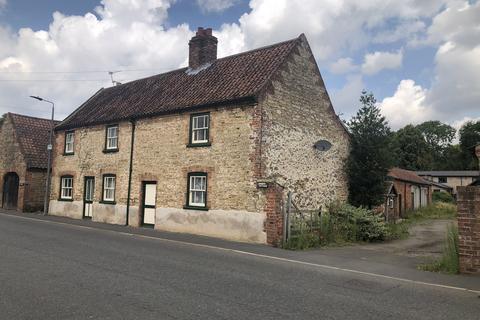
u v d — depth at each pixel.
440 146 86.25
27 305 6.18
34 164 26.86
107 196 21.00
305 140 17.33
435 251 14.15
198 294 7.11
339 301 7.13
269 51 17.97
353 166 19.61
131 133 19.81
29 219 20.55
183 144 17.41
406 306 7.02
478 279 9.35
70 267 8.90
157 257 10.62
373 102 19.97
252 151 15.15
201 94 17.48
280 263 10.73
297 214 15.53
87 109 24.05
